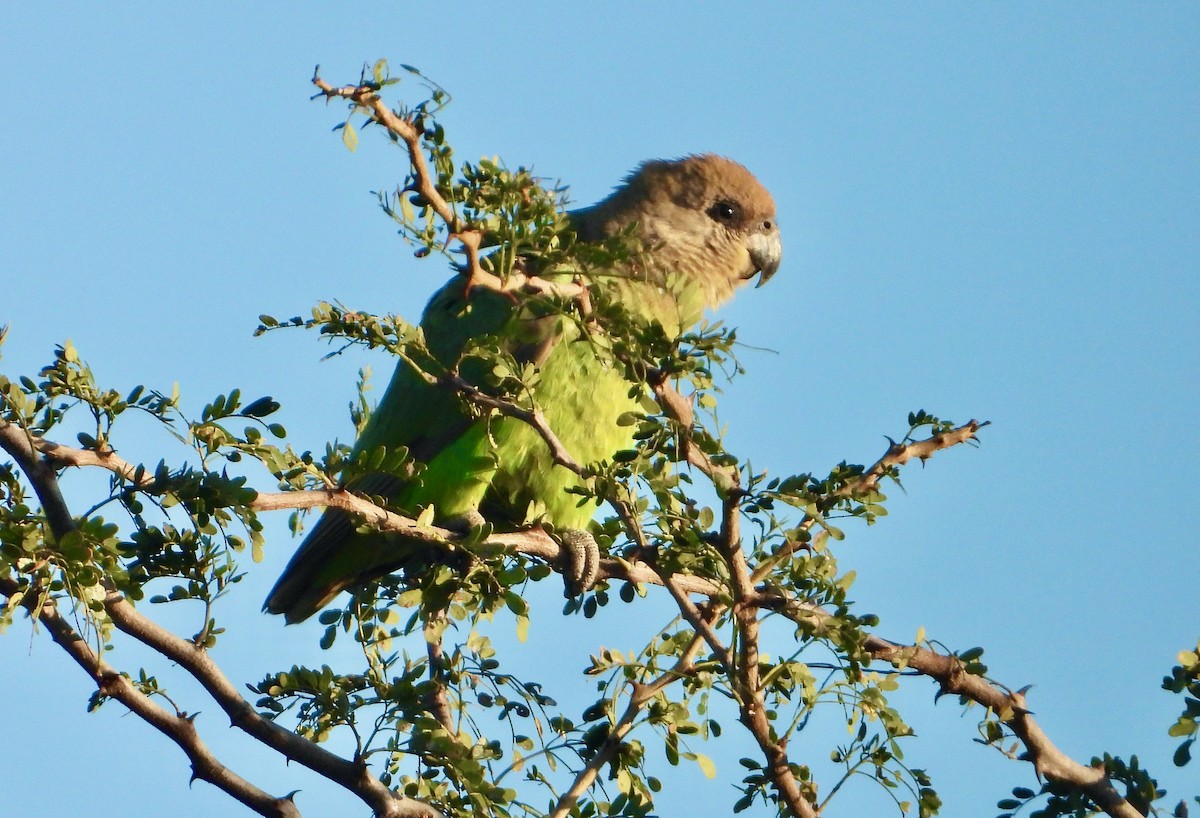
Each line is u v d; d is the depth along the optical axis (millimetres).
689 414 8352
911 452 9156
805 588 8234
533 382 8445
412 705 8312
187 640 7906
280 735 7996
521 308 8688
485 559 9039
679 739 9016
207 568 8086
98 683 7559
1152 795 8703
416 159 7422
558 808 8547
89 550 6816
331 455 8109
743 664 8445
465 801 8461
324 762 8047
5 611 6672
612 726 8992
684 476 8328
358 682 8758
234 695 7941
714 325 8078
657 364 8094
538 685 9484
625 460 8172
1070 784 8820
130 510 7531
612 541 9680
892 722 8555
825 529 8133
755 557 8602
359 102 7195
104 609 7148
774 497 8008
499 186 7734
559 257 8148
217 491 7391
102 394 7355
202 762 7781
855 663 8391
